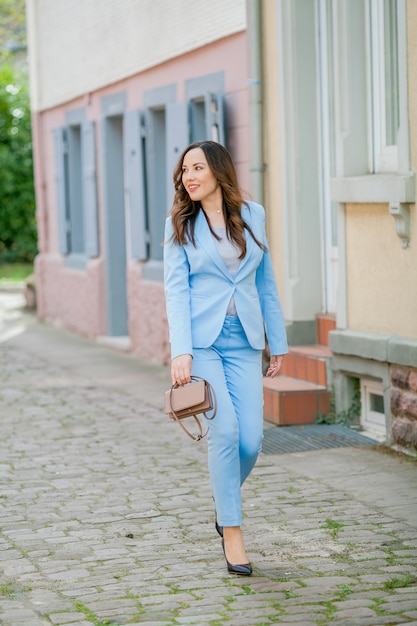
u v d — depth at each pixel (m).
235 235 5.27
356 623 4.61
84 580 5.29
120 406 10.08
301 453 7.84
